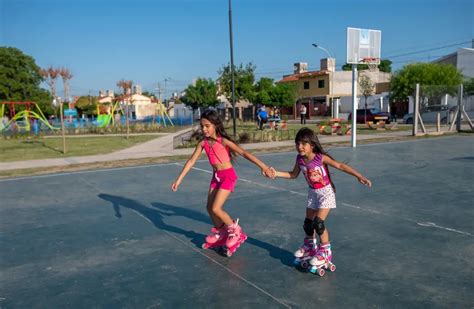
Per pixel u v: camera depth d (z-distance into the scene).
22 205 7.46
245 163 12.03
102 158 14.10
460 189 7.78
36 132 30.27
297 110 57.34
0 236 5.64
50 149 18.72
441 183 8.38
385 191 7.73
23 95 52.41
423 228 5.47
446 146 15.39
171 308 3.50
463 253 4.57
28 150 18.39
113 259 4.68
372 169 10.33
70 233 5.71
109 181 9.73
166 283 4.00
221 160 4.44
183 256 4.71
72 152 16.92
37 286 4.01
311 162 3.98
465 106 27.09
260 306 3.48
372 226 5.60
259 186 8.52
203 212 6.66
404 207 6.55
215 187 4.60
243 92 44.44
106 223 6.16
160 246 5.07
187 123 43.88
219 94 48.03
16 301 3.70
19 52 52.44
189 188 8.61
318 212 4.03
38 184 9.56
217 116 4.43
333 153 13.91
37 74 54.03
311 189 4.14
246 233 5.44
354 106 15.81
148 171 11.12
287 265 4.35
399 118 45.56
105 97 79.50
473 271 4.09
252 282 3.96
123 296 3.75
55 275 4.27
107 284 4.02
